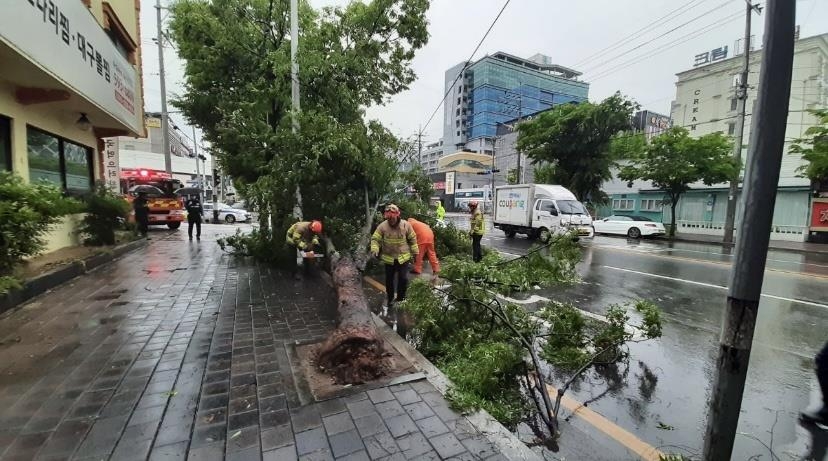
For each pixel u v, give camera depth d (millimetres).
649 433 2916
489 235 20359
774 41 1587
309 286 6340
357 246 6477
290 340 3955
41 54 5402
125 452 2205
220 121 11070
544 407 3236
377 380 3102
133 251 10031
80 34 6754
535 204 17328
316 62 8852
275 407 2695
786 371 3957
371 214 7184
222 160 11242
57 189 5586
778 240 19266
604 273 9320
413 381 3123
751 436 2910
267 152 8477
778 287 7844
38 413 2562
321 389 2949
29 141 7324
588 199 23984
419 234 6871
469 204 10234
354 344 3236
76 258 7285
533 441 2775
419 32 10445
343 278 4629
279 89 8961
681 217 24125
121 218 9688
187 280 6699
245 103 8953
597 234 22062
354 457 2205
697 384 3705
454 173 56875
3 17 4523
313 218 7582
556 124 21922
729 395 1808
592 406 3297
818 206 18359
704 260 11547
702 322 5566
